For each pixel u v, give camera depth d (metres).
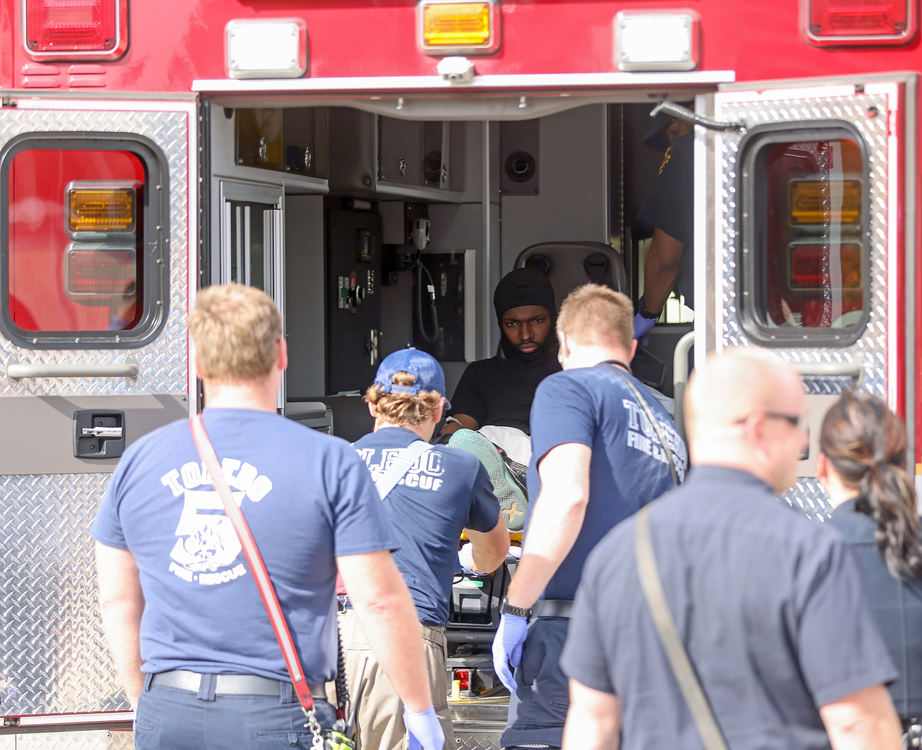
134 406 9.70
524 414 13.53
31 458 9.66
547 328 13.73
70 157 9.73
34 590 9.67
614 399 8.29
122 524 6.83
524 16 9.47
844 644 4.97
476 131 16.20
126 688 7.17
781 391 5.48
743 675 5.11
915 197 9.03
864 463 6.66
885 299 9.06
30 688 9.68
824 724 5.14
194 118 9.70
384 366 9.36
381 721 8.72
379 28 9.56
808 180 9.25
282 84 9.63
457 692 10.55
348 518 6.56
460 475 9.03
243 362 6.77
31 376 9.62
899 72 9.07
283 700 6.45
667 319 15.72
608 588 5.41
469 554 10.20
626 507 8.23
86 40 9.73
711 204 9.39
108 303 9.77
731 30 9.31
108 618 7.03
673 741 5.20
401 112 9.77
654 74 9.38
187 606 6.55
